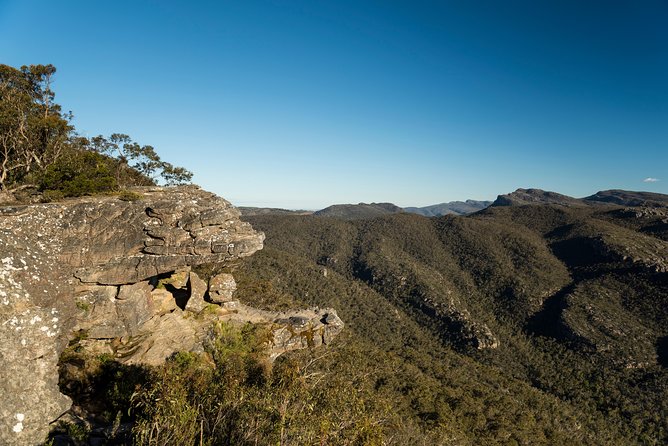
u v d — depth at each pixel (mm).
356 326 102562
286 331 27453
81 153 34250
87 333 19453
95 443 10656
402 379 52188
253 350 24812
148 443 7422
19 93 32656
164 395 8109
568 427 64562
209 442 7359
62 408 9656
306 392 8812
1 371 8367
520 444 48750
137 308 22047
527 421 55469
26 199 19984
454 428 42062
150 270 20594
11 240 9945
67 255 18578
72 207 19047
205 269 37875
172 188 26703
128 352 20312
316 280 122750
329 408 8742
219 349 22922
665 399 76500
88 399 15828
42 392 9164
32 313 9383
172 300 27094
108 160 39938
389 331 104562
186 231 21203
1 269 9203
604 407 79625
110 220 19828
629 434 70375
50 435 9883
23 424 8500
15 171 31469
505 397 64812
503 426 49812
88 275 19141
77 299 19156
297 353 36625
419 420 41344
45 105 37438
